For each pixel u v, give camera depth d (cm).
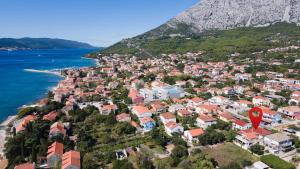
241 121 12325
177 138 10969
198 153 9562
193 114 14238
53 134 11062
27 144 9994
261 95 17462
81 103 17225
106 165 9138
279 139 10094
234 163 8725
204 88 19775
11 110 16850
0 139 11750
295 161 9231
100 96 18612
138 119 13538
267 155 9412
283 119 13925
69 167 8362
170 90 18612
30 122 11638
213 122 12588
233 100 16838
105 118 13312
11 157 9481
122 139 11200
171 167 8812
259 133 10869
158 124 13162
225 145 10731
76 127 12531
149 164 8819
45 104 16212
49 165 9194
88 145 10425
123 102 17350
